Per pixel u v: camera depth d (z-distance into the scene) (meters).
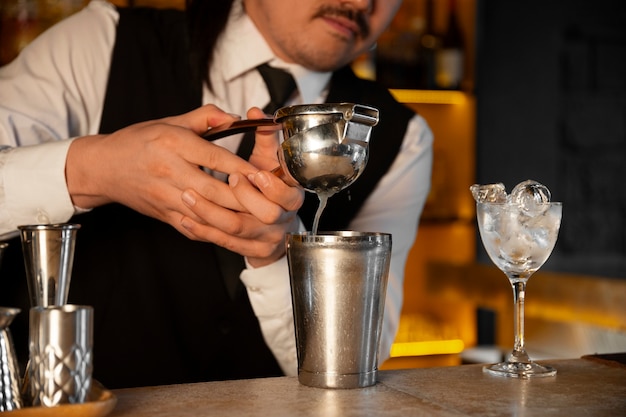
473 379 0.98
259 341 1.54
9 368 0.76
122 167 1.13
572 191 3.98
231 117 1.14
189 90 1.55
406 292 3.61
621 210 4.07
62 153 1.19
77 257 1.48
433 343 3.45
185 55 1.56
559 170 3.96
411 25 3.43
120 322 1.49
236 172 1.06
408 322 3.46
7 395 0.75
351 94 1.64
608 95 4.02
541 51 3.90
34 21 2.39
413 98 3.41
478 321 3.65
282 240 1.15
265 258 1.19
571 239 3.98
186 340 1.52
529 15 3.87
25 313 1.47
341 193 1.61
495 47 3.77
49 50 1.49
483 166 3.75
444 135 3.65
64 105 1.47
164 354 1.50
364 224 1.67
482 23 3.74
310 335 0.92
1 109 1.39
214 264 1.51
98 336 1.48
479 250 3.68
